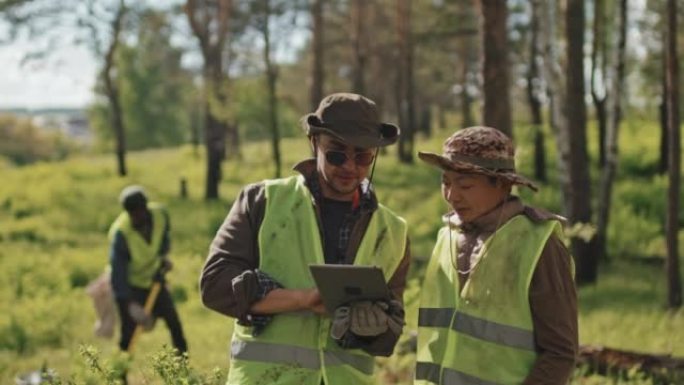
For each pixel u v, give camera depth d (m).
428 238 22.17
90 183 41.12
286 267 4.02
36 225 29.19
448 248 4.08
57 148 108.94
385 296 3.78
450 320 4.00
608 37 26.06
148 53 70.75
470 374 3.90
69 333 13.18
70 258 20.53
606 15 25.02
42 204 34.19
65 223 30.41
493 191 3.92
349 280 3.72
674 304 14.40
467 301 3.93
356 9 42.19
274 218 4.06
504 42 12.95
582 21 16.98
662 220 24.02
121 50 72.88
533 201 24.80
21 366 10.67
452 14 36.88
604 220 20.17
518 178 3.87
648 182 27.66
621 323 12.53
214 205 34.28
